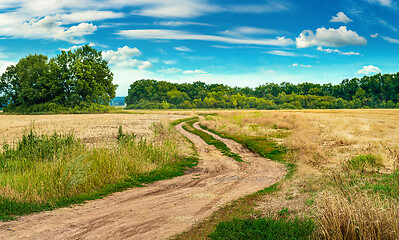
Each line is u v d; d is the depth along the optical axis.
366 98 134.12
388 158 11.95
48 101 76.50
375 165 11.26
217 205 8.69
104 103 81.19
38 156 13.09
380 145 16.08
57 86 74.19
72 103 74.94
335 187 8.13
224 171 15.21
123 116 62.12
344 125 29.31
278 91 181.88
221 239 5.98
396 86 130.88
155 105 156.50
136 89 176.25
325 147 18.42
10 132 30.88
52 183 9.73
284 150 20.00
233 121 40.94
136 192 10.63
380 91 135.25
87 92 78.12
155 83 190.25
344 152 15.98
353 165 11.66
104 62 81.81
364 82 142.25
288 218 6.81
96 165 12.15
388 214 5.07
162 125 37.56
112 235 6.48
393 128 26.58
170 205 8.88
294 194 8.78
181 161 17.55
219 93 165.88
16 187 9.27
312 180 10.09
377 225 4.88
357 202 5.64
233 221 6.89
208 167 16.33
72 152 13.11
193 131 34.59
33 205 8.37
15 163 11.92
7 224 6.99
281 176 12.83
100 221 7.40
